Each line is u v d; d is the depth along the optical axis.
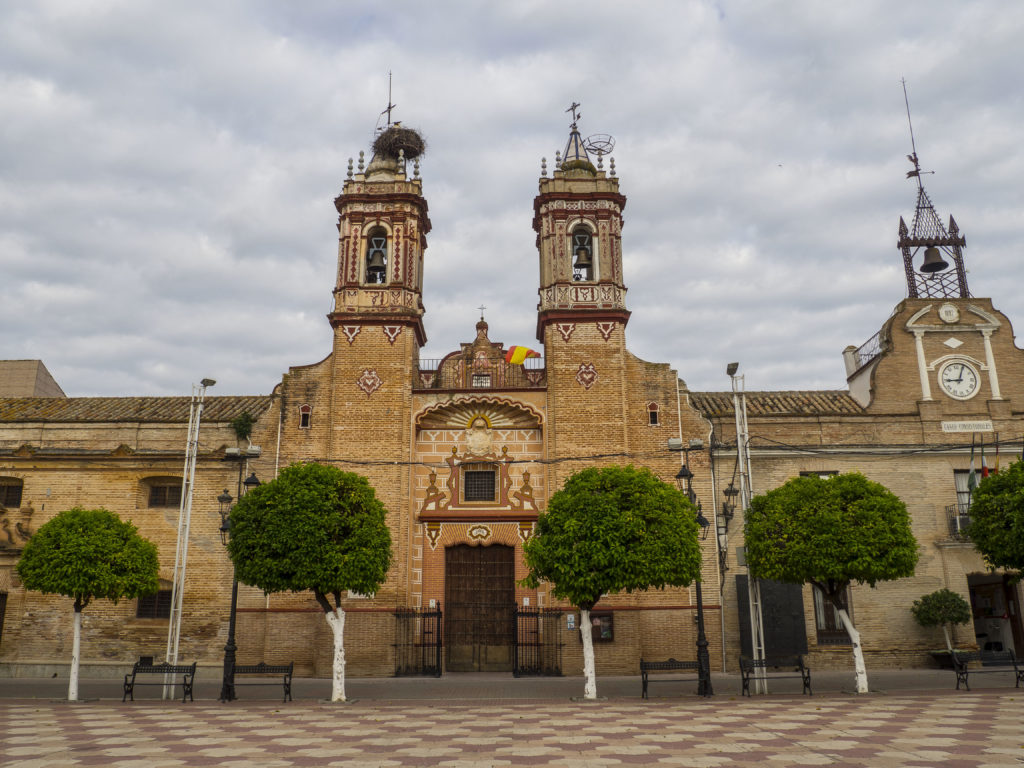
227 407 30.22
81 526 20.52
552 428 26.72
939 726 13.58
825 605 26.23
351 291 28.30
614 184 29.47
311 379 27.75
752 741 12.40
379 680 23.77
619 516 18.98
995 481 20.20
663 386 27.42
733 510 23.59
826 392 30.48
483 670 25.78
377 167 30.42
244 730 14.28
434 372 29.28
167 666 19.62
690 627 25.16
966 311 28.33
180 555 23.12
